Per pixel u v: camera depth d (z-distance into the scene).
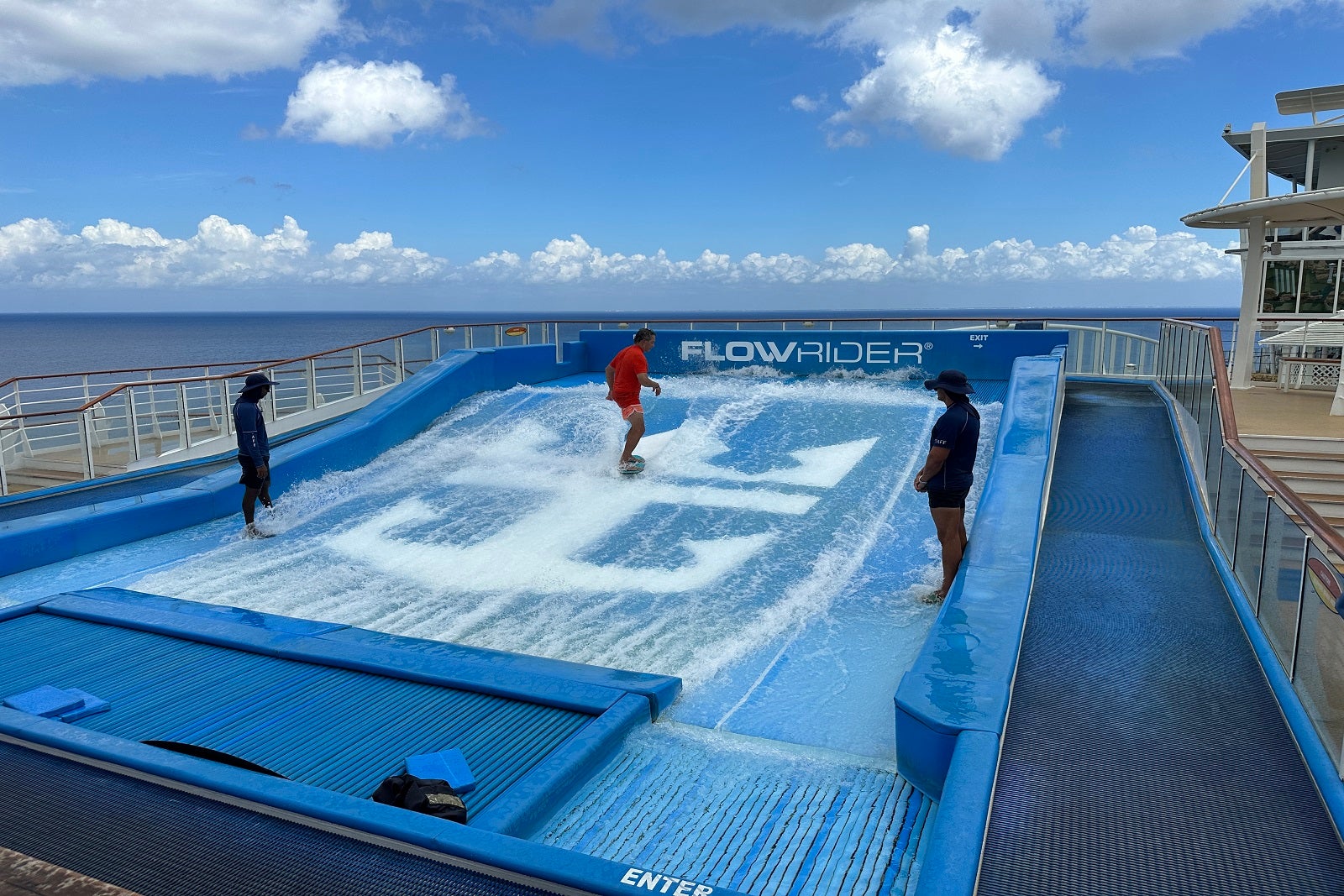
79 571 8.08
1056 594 6.15
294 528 9.33
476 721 4.59
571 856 2.92
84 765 3.77
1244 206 13.02
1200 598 6.05
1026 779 3.69
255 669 5.35
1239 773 3.74
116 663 5.47
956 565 6.54
